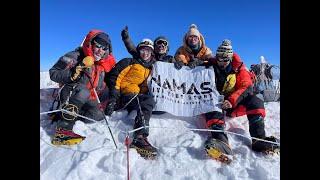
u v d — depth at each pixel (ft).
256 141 7.48
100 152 6.73
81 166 6.30
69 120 7.22
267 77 10.64
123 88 8.36
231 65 8.52
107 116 8.11
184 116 8.35
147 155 6.91
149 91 8.41
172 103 8.39
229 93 8.45
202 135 7.90
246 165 7.00
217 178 6.56
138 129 7.21
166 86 8.46
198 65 8.69
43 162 6.48
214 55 9.59
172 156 7.02
